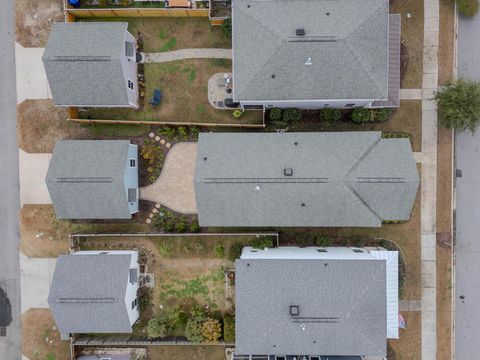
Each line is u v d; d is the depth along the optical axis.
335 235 32.41
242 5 28.09
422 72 31.94
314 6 27.80
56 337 33.53
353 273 28.20
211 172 27.81
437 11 31.83
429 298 32.41
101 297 29.47
